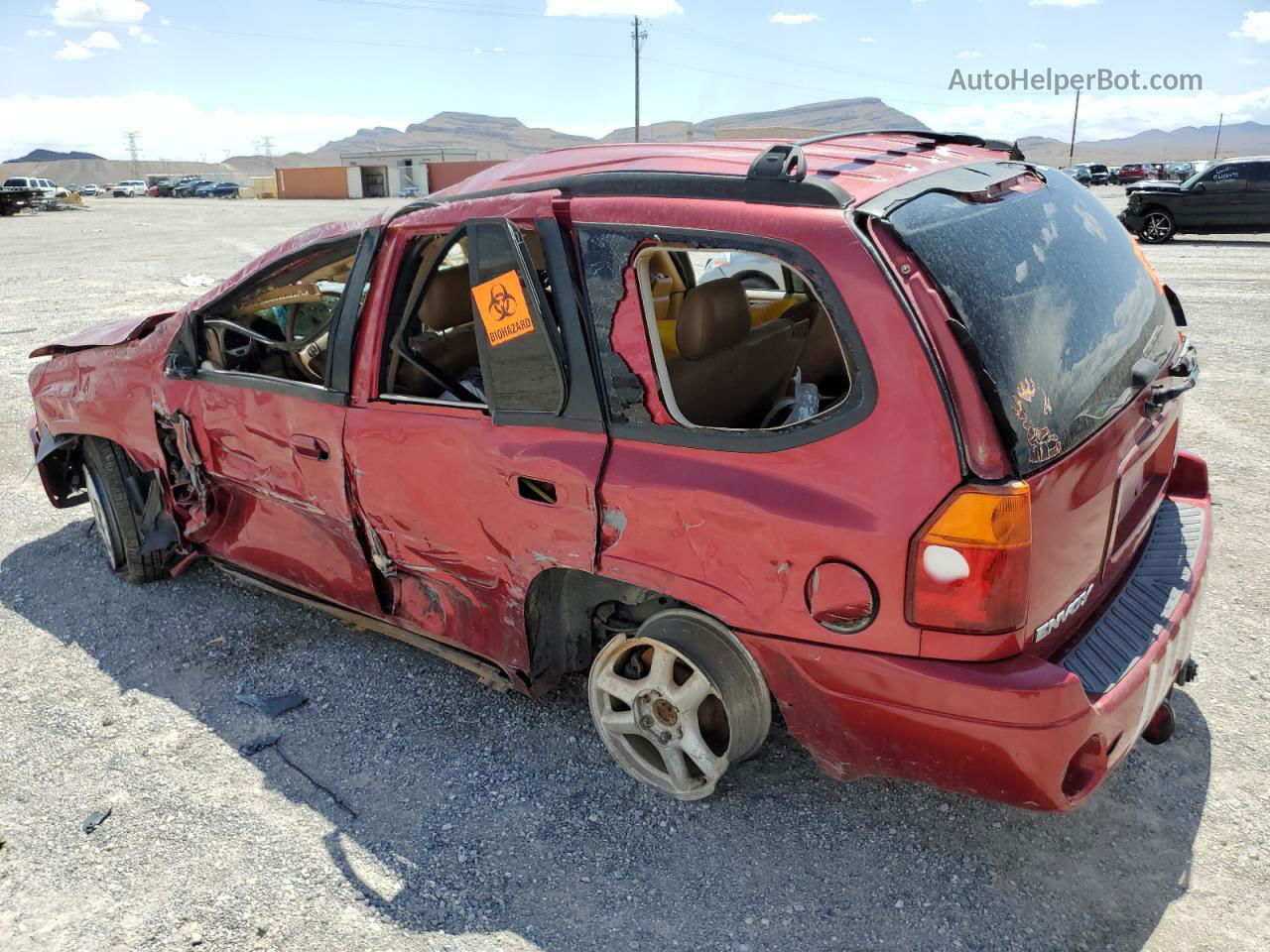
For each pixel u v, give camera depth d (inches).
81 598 170.6
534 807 113.4
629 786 116.5
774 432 90.7
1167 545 114.7
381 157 4392.2
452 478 113.2
